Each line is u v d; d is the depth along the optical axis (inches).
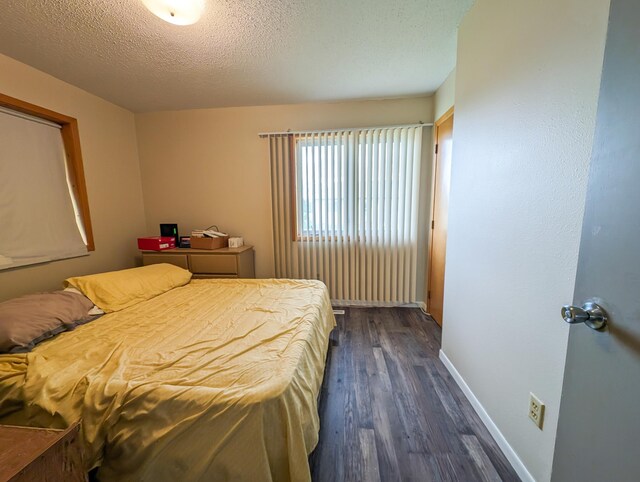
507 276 46.9
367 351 83.6
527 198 41.8
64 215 89.6
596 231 24.7
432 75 89.7
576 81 33.0
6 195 73.5
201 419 34.2
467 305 61.5
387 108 110.3
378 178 113.0
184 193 124.4
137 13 57.4
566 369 28.6
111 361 44.3
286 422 35.0
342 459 47.1
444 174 94.7
